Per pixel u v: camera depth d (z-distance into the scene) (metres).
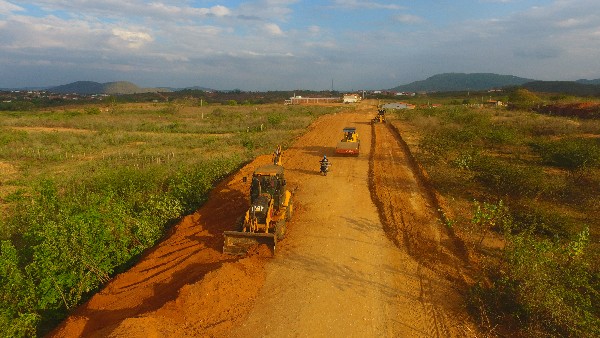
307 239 11.00
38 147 27.02
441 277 8.97
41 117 49.22
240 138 32.16
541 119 33.81
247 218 10.20
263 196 10.59
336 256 9.98
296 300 8.03
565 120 32.84
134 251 10.51
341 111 65.75
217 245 10.52
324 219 12.62
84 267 8.72
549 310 6.82
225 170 19.55
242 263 9.15
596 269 8.71
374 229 11.82
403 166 20.16
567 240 10.69
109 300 8.19
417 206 13.67
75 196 14.09
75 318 7.33
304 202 14.41
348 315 7.58
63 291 8.40
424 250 10.28
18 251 9.80
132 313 7.56
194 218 12.55
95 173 18.62
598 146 18.45
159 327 6.71
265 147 27.80
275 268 9.36
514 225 11.23
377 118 41.53
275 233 10.23
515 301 7.56
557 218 11.67
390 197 14.78
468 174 16.97
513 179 14.49
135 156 24.97
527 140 24.91
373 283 8.75
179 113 61.12
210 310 7.55
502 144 24.39
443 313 7.64
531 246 8.09
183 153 26.25
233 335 6.92
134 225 11.11
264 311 7.66
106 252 9.44
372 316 7.56
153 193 15.00
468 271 9.12
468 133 24.17
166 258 9.93
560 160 17.14
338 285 8.63
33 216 11.09
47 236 8.45
